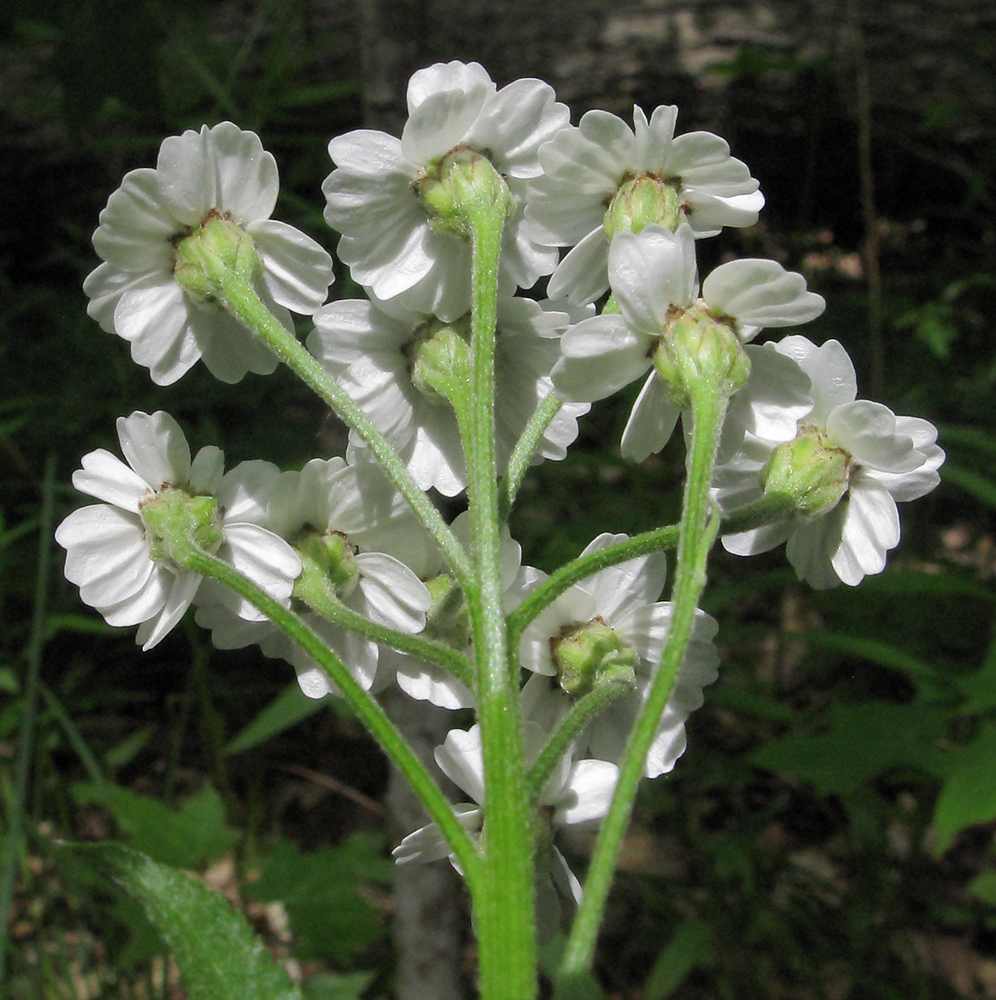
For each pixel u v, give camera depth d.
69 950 0.18
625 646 0.08
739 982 0.18
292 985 0.07
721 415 0.07
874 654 0.15
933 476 0.08
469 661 0.07
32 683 0.15
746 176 0.08
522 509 0.22
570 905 0.15
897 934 0.19
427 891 0.14
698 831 0.19
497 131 0.08
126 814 0.16
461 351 0.08
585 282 0.08
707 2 0.32
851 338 0.30
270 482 0.08
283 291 0.08
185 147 0.08
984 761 0.12
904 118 0.33
